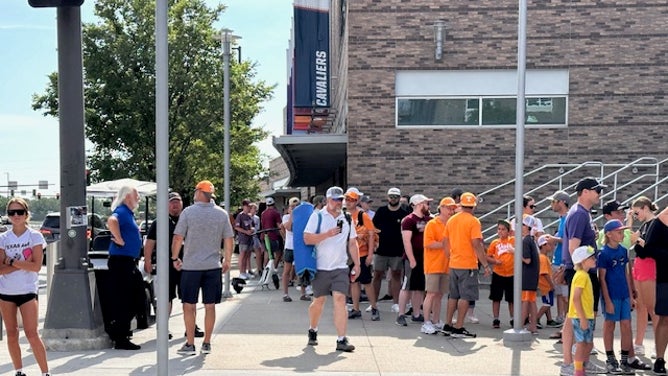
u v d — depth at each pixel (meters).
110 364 7.59
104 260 9.98
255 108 28.48
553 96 16.31
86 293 8.49
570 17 16.20
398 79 16.31
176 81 25.83
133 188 8.73
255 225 17.86
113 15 25.69
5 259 6.57
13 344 6.77
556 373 7.47
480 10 16.22
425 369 7.56
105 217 20.22
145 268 9.11
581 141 16.23
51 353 8.20
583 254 7.00
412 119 16.34
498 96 16.30
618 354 8.55
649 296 7.82
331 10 26.80
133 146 26.08
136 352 8.26
